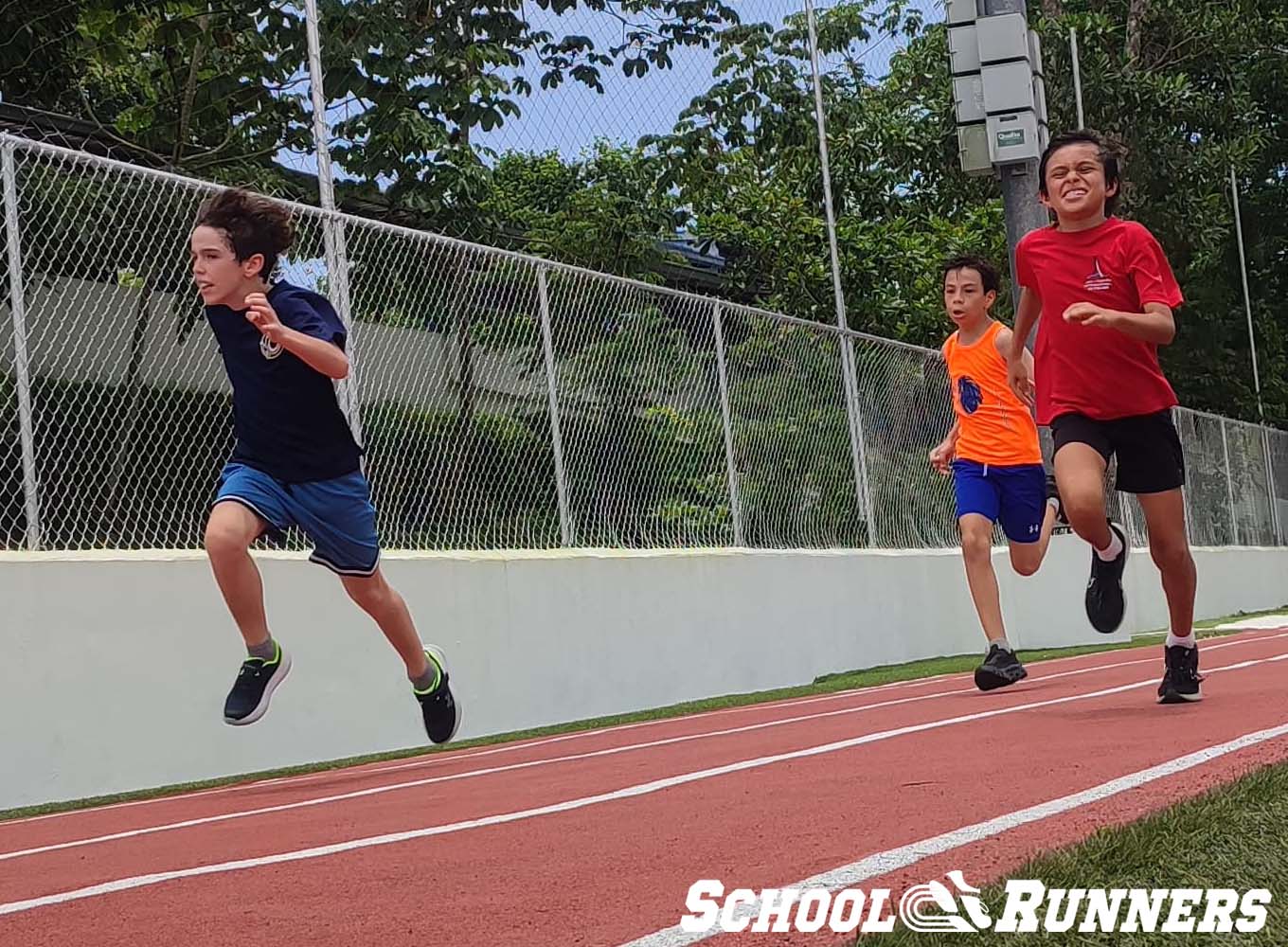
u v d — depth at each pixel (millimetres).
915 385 12352
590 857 2713
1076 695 5602
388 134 10664
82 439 6094
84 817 4926
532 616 7934
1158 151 20828
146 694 6113
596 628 8336
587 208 13031
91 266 6195
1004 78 11023
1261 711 4176
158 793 5941
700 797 3461
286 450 4672
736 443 9883
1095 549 4816
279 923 2326
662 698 8773
